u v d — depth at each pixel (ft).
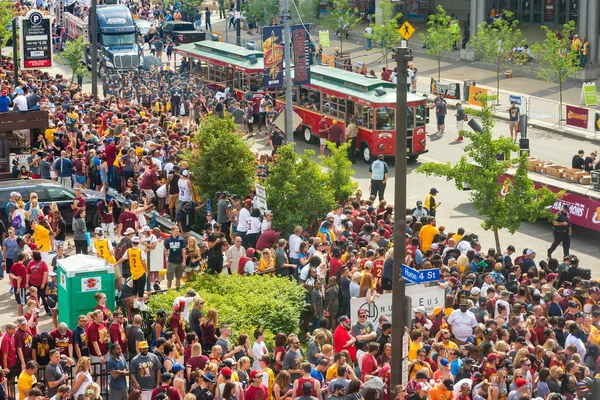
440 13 397.39
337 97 280.31
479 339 131.13
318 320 150.82
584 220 215.31
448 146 293.02
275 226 185.88
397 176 108.27
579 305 148.05
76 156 219.00
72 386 117.91
